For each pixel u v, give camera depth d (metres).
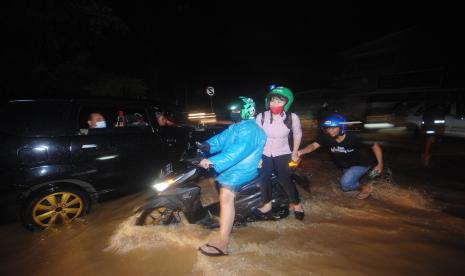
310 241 3.54
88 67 11.12
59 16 8.67
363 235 3.67
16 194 3.73
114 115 5.45
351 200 4.83
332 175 6.34
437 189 5.29
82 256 3.32
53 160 3.92
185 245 3.46
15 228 4.00
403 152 8.66
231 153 3.08
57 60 9.99
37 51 9.32
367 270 2.98
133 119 5.35
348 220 4.09
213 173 3.88
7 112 3.85
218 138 3.38
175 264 3.12
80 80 10.77
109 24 10.23
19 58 8.75
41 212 3.92
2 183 3.65
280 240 3.57
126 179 4.59
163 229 3.77
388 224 3.96
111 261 3.21
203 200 4.71
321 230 3.81
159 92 25.38
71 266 3.16
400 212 4.34
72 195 4.10
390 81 21.28
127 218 4.20
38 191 3.88
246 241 3.56
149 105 5.07
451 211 4.34
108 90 10.88
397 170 6.58
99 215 4.33
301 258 3.20
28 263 3.24
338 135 4.52
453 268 3.00
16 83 8.59
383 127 13.61
